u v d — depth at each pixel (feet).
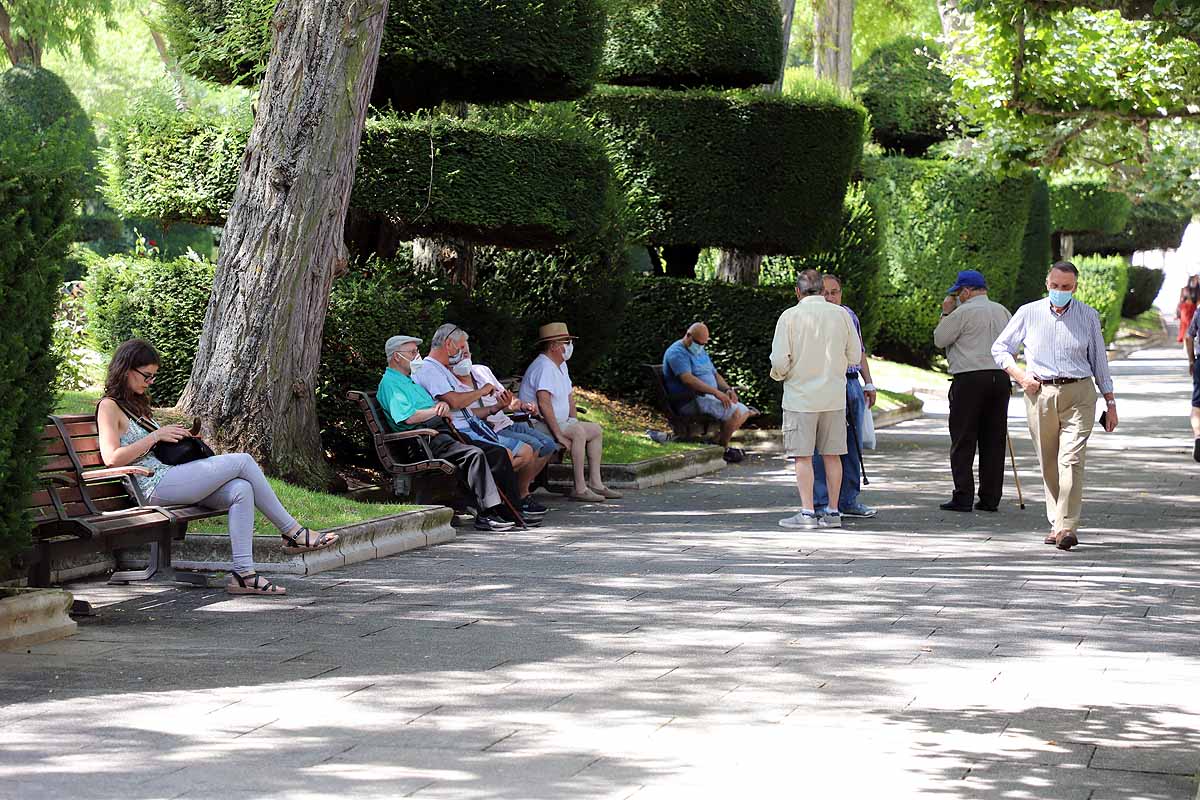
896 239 106.42
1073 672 22.45
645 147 64.54
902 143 111.86
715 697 20.72
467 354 41.37
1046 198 121.60
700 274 83.66
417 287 47.91
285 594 28.76
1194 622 26.53
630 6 64.75
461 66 47.60
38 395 24.16
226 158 45.11
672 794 16.24
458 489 39.52
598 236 52.31
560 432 44.62
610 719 19.47
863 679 21.90
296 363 38.83
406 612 27.04
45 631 24.29
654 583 30.37
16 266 23.48
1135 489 48.55
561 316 58.54
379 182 46.06
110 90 147.13
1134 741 18.62
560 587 29.81
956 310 43.09
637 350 65.31
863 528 39.32
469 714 19.66
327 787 16.39
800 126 64.80
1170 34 44.60
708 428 59.98
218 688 21.04
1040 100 65.36
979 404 42.80
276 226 38.29
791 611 27.35
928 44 110.11
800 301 39.52
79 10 104.94
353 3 38.34
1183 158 83.71
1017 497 46.91
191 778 16.70
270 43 39.99
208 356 38.73
